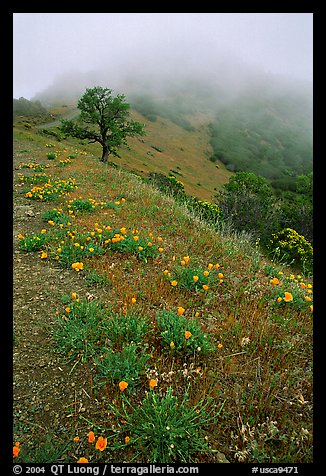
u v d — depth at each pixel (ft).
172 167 281.33
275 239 40.11
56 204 28.35
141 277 15.24
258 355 10.62
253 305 13.51
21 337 10.86
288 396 9.10
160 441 7.64
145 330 11.09
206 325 11.98
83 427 8.07
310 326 12.32
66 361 9.94
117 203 27.96
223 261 17.79
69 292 13.76
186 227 23.61
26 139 93.71
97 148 193.16
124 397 8.34
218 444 7.83
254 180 89.10
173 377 9.45
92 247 17.31
